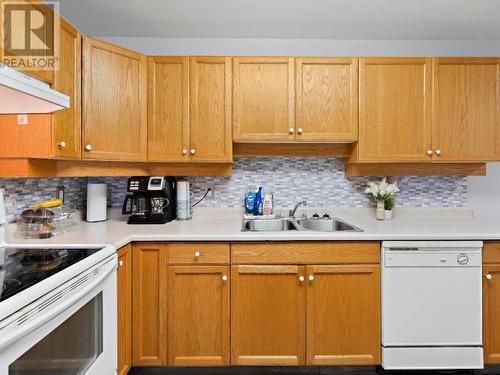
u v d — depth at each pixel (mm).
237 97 2193
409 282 1855
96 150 1890
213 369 1984
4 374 832
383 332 1863
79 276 1181
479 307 1858
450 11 2102
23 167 1542
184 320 1875
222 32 2408
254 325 1876
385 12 2115
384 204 2432
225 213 2506
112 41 2480
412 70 2207
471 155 2215
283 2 1999
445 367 1855
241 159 2529
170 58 2172
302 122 2199
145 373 1976
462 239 1857
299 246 1869
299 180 2533
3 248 1496
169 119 2184
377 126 2207
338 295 1876
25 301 899
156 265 1878
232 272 1871
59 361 1100
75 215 2262
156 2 2000
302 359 1876
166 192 2273
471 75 2213
